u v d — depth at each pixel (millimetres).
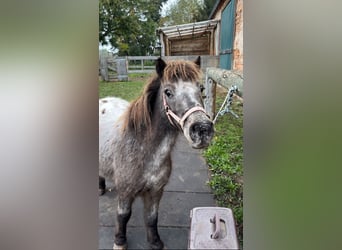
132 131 1363
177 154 1363
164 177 1373
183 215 1379
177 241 1382
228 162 1399
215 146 1379
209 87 1339
